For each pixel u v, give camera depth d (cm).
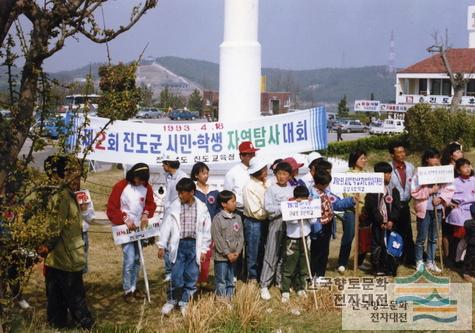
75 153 766
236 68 1556
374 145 3322
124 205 943
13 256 753
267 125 1341
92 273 1112
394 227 1083
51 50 724
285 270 937
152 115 6725
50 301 813
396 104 6266
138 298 971
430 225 1056
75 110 798
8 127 730
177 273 884
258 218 981
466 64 6141
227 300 852
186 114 6769
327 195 1002
